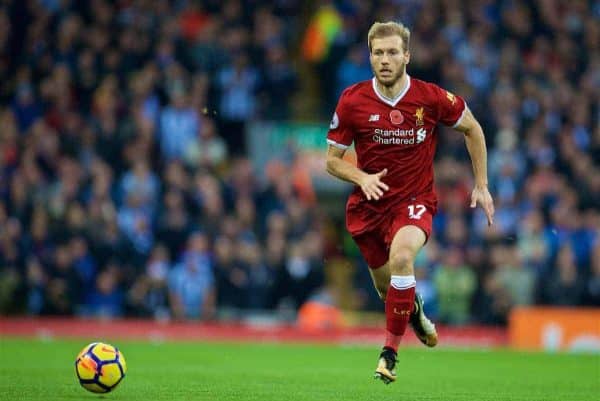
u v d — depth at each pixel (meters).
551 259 55.97
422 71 65.31
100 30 62.34
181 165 55.81
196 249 51.88
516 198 59.62
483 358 42.72
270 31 66.12
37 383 26.95
